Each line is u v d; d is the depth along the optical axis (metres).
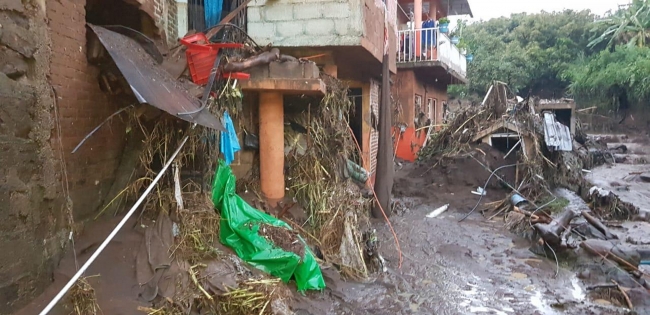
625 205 11.55
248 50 7.70
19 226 3.76
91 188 5.22
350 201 7.54
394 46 12.59
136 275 4.75
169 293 4.66
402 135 16.41
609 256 7.54
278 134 7.88
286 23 8.44
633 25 35.28
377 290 6.12
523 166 12.48
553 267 7.51
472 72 35.59
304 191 7.86
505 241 8.88
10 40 3.68
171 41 7.75
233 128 6.81
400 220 9.98
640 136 29.00
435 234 9.09
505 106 13.85
